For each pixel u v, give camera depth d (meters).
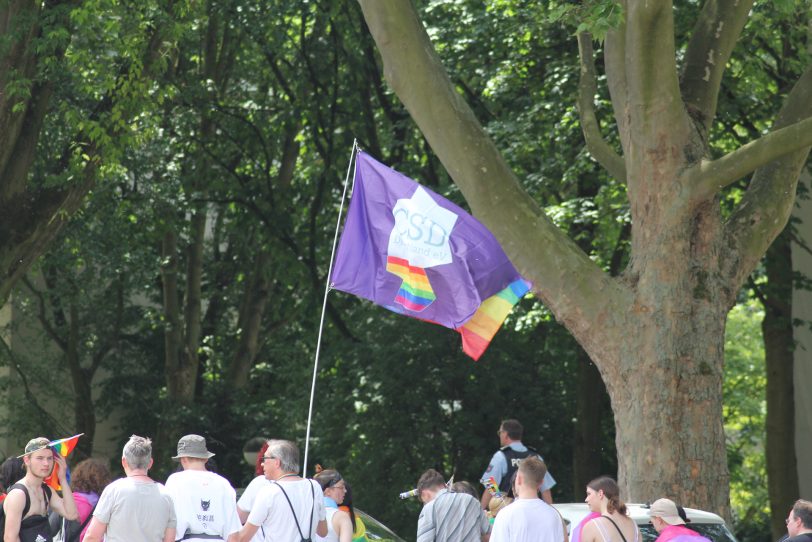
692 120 17.28
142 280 36.50
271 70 41.31
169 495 11.70
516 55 29.70
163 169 36.12
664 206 16.62
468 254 14.72
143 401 42.44
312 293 40.19
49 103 26.56
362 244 14.72
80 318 40.78
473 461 32.28
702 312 16.53
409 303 14.70
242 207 41.03
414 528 31.95
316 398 35.62
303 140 41.12
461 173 17.05
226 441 39.91
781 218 17.72
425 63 17.12
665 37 16.38
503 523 11.25
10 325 39.38
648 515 13.08
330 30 38.44
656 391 16.30
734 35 18.45
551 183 29.45
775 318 31.47
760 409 53.12
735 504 54.72
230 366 44.03
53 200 24.92
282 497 11.46
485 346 14.84
